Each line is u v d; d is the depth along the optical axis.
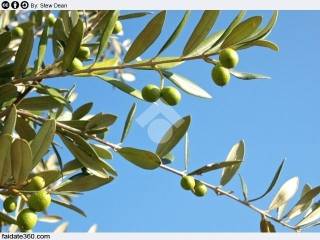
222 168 0.71
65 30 0.76
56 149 0.69
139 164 0.67
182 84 0.63
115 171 0.65
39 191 0.59
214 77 0.61
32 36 0.66
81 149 0.66
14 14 0.89
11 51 0.70
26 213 0.59
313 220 0.70
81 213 0.70
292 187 0.72
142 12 0.78
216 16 0.62
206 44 0.63
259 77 0.62
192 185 0.69
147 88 0.63
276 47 0.60
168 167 0.69
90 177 0.65
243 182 0.71
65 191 0.65
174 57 0.64
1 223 0.64
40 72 0.66
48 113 0.76
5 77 0.67
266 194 0.69
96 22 0.76
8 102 0.69
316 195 0.70
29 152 0.57
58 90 0.68
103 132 0.68
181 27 0.62
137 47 0.64
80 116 0.76
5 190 0.59
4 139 0.56
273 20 0.61
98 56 0.63
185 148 0.70
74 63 0.66
